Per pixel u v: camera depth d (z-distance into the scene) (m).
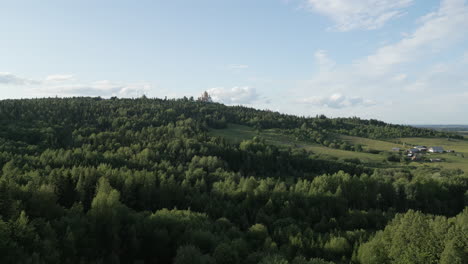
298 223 86.88
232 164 152.50
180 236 67.12
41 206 63.75
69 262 51.09
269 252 64.19
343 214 96.44
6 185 59.56
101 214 64.69
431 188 116.69
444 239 62.22
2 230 47.09
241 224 89.19
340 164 161.88
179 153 154.50
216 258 58.03
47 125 170.12
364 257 62.94
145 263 63.88
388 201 115.19
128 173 99.75
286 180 141.75
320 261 58.28
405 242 62.75
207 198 100.88
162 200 96.88
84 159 122.31
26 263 44.16
